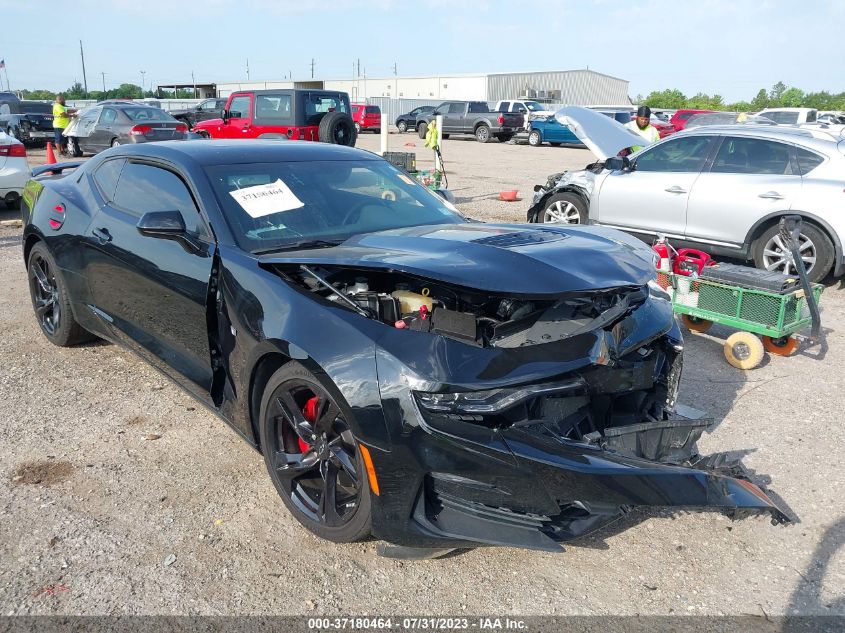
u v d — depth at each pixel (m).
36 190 5.09
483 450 2.47
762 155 7.43
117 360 4.96
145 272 3.83
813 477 3.62
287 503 3.10
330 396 2.68
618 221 8.52
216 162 3.81
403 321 2.81
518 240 3.16
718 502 2.69
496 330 2.80
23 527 3.04
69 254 4.56
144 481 3.44
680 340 3.31
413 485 2.55
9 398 4.33
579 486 2.50
